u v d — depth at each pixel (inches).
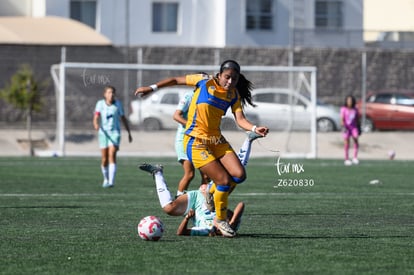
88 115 3472.0
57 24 4092.0
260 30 4628.4
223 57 4042.8
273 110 3459.6
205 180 1457.9
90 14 4495.6
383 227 1222.9
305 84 3452.3
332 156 3331.7
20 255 949.8
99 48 3885.3
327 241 1065.5
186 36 4596.5
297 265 887.7
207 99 1064.8
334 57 4153.5
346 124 2807.6
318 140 3516.2
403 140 3575.3
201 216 1120.8
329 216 1368.1
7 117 3784.5
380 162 2935.5
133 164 2723.9
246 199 1657.2
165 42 4586.6
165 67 3070.9
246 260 917.8
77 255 948.0
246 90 1093.1
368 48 4224.9
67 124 3464.6
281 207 1507.1
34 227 1200.2
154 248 998.4
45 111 3727.9
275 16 4643.2
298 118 3472.0
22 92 3321.9
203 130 1073.5
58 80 3390.7
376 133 3651.6
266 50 4084.6
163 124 3405.5
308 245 1029.8
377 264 896.9
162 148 3299.7
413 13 5438.0
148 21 4554.6
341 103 4160.9
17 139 3410.4
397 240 1079.6
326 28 4416.8
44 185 1945.1
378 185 2014.0
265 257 937.5
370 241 1069.1
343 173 2400.3
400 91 3993.6
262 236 1111.6
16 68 3779.5
